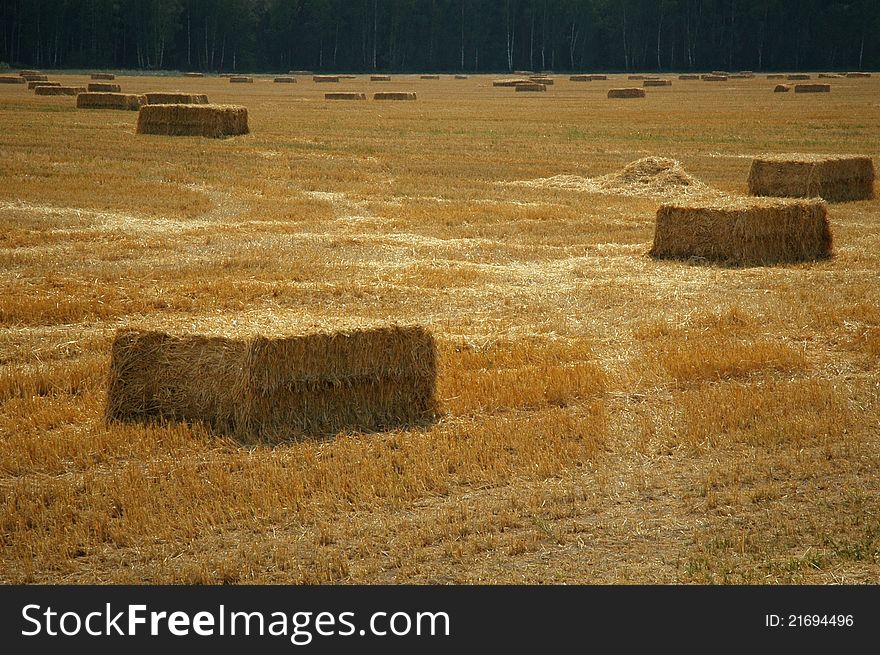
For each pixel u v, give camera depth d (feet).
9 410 126.62
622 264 217.36
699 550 92.58
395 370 125.49
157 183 316.81
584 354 152.87
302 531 96.22
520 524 97.91
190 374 121.90
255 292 185.06
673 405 132.98
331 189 318.45
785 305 181.47
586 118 618.85
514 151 432.25
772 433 120.47
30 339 156.46
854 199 316.60
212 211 273.54
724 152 437.17
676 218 222.07
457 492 105.29
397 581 87.35
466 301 183.52
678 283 199.72
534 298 186.39
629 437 121.29
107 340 155.22
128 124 513.86
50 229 240.53
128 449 114.73
